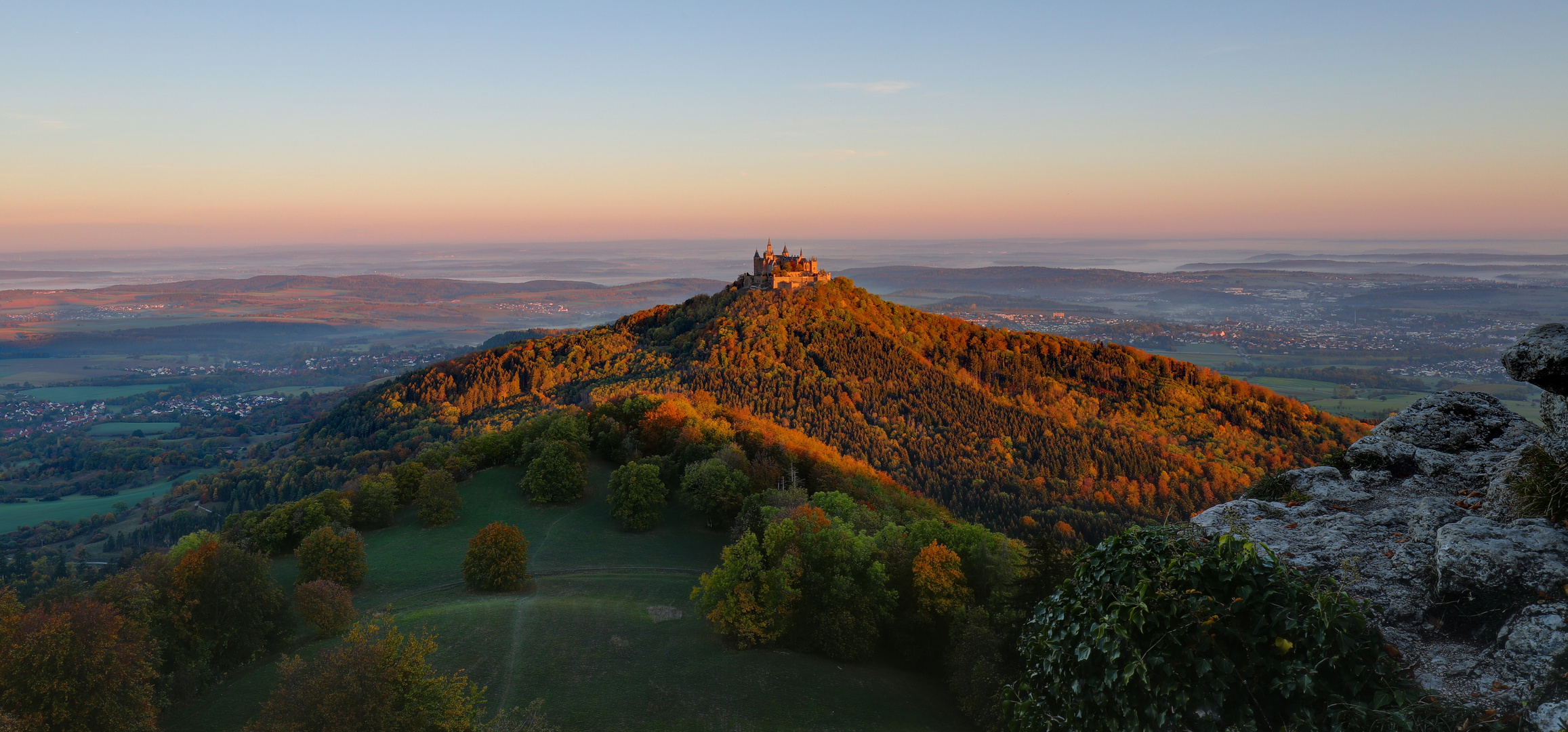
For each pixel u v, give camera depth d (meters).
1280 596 7.27
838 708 42.19
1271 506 10.69
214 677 44.19
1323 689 6.80
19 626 32.22
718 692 43.16
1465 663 7.04
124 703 34.50
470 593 60.97
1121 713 7.48
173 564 57.31
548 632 50.59
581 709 40.78
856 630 49.22
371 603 59.44
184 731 39.09
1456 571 7.58
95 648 32.88
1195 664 7.07
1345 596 7.13
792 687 44.12
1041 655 8.72
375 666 30.33
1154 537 8.23
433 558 70.00
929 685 47.78
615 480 81.50
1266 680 7.07
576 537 76.75
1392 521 9.49
